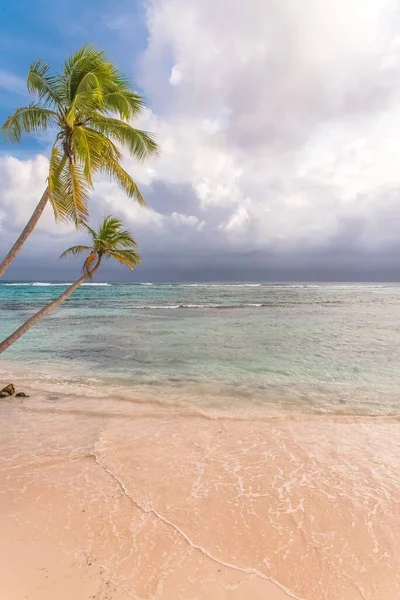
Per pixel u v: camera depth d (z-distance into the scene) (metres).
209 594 3.40
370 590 3.50
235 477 5.58
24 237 7.30
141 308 39.53
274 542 4.14
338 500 4.98
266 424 7.80
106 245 8.49
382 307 42.66
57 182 7.64
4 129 7.36
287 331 22.78
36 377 11.77
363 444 6.85
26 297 54.25
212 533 4.27
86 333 21.61
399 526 4.44
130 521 4.46
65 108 7.82
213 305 44.50
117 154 8.63
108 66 7.93
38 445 6.64
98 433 7.21
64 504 4.78
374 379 11.64
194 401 9.35
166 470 5.77
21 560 3.76
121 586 3.47
